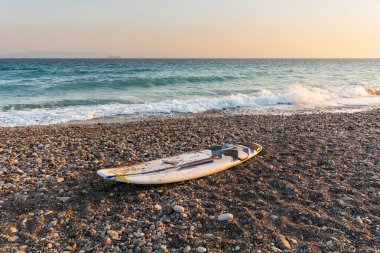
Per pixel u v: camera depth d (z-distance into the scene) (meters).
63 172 7.23
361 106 18.55
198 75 36.50
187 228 4.99
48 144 9.48
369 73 47.69
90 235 4.83
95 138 10.32
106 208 5.67
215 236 4.79
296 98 20.23
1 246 4.53
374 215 5.36
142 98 20.48
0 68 55.09
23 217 5.32
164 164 7.30
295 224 5.08
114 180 6.37
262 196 6.11
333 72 49.44
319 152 8.59
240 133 10.91
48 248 4.54
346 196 6.02
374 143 9.42
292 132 10.95
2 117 14.68
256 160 8.02
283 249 4.45
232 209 5.61
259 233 4.85
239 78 34.41
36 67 60.41
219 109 17.58
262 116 14.87
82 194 6.18
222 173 7.23
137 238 4.71
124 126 12.61
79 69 51.53
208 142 9.84
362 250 4.39
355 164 7.69
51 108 16.86
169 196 6.11
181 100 19.20
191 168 7.17
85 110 16.36
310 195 6.10
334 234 4.79
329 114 15.19
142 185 6.56
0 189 6.29
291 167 7.53
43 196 6.05
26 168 7.45
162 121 13.67
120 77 32.78
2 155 8.45
